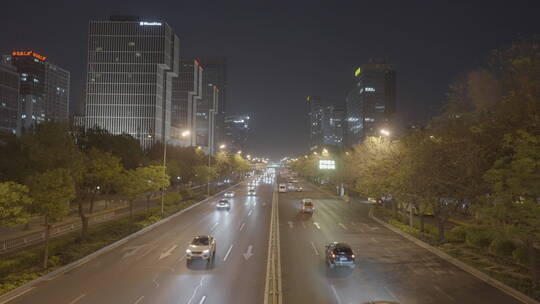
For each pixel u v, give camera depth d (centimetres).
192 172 9694
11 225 2241
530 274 2494
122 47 14988
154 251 3200
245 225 4588
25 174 4200
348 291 2209
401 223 4600
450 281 2416
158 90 15125
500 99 2905
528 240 2177
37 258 2762
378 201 6400
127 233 3806
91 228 4203
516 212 2100
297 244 3512
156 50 14988
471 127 3017
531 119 2486
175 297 2089
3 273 2420
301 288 2256
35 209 2561
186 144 18350
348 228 4462
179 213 5716
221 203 6188
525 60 2538
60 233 3981
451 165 3272
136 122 14825
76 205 6309
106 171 3741
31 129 5106
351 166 6712
